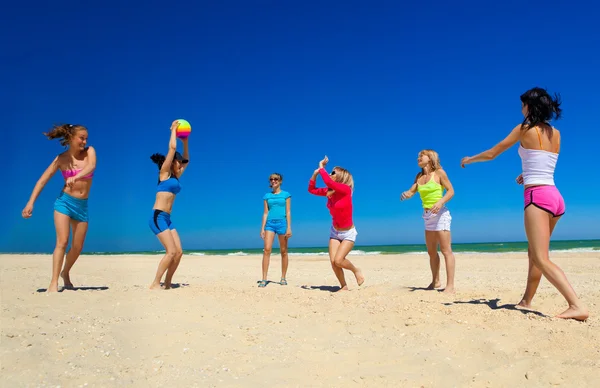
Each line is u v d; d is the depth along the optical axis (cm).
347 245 747
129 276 1054
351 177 765
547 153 458
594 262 1317
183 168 771
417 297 629
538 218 457
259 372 346
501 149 487
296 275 1142
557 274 452
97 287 769
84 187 670
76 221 680
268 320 500
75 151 674
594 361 336
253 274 1164
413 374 337
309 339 432
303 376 338
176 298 605
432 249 728
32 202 638
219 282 944
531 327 420
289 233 901
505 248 3388
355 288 807
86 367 343
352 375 338
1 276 953
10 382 308
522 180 516
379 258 1794
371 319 490
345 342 421
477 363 356
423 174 722
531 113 462
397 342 413
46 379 316
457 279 961
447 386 315
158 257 2131
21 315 486
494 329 425
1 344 379
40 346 380
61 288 692
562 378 316
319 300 610
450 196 684
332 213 757
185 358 374
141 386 314
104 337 420
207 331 452
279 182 906
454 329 433
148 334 438
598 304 544
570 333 395
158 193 730
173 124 746
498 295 630
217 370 349
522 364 341
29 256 2133
